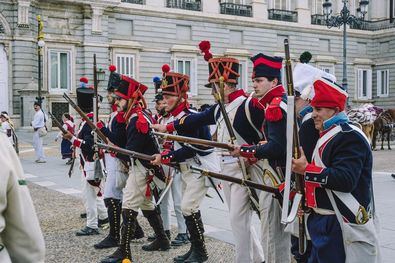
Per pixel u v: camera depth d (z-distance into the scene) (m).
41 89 27.78
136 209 5.74
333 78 4.08
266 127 4.31
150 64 33.00
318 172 3.24
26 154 20.52
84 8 30.12
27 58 28.41
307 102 4.06
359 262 3.27
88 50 30.30
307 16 40.16
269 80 4.50
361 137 3.30
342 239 3.30
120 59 31.77
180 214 6.62
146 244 6.53
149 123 5.71
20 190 2.40
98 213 7.52
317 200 3.37
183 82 5.77
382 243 6.27
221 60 4.94
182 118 5.47
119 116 6.02
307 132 3.56
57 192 10.94
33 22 28.69
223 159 4.96
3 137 2.46
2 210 2.33
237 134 4.80
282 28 38.75
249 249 4.90
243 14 37.12
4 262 2.32
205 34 35.25
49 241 6.70
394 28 42.62
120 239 5.79
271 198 4.49
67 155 16.78
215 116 5.12
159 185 5.89
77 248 6.35
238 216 4.86
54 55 29.70
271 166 4.39
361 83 43.22
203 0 35.16
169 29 33.72
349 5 44.00
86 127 6.86
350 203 3.26
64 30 29.88
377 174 13.95
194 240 5.63
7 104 28.11
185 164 5.62
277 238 4.53
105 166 6.64
